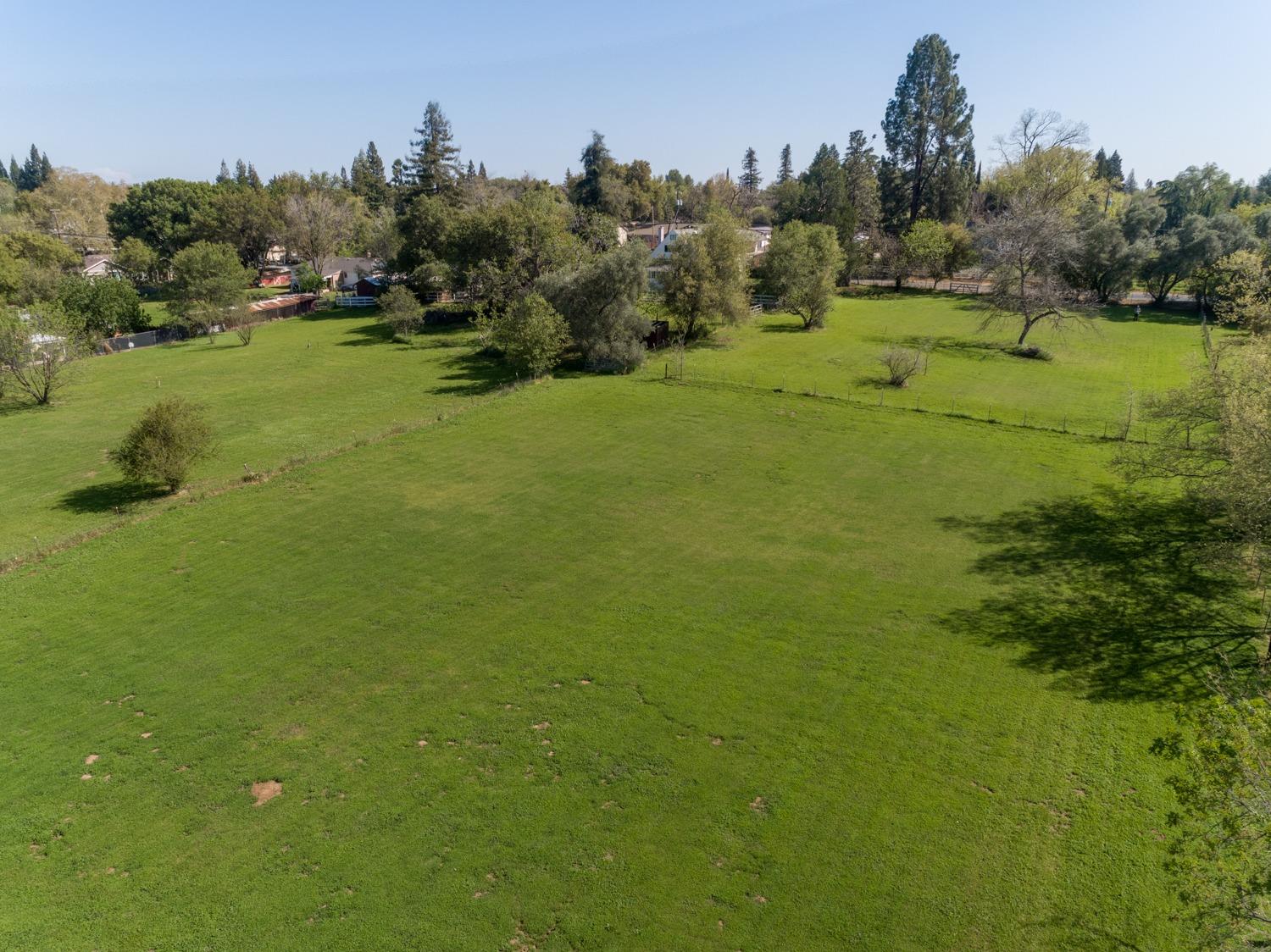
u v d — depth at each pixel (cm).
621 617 2133
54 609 2216
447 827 1441
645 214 15525
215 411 4394
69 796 1538
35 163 18338
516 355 4784
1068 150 8275
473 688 1842
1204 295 6950
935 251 8619
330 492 3042
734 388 4428
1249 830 959
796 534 2639
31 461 3597
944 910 1252
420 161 9969
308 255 11356
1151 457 2653
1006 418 3888
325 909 1282
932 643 1988
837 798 1488
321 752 1644
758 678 1855
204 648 2020
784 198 12031
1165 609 2097
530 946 1210
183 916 1277
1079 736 1633
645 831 1423
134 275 11125
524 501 2944
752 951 1194
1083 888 1280
